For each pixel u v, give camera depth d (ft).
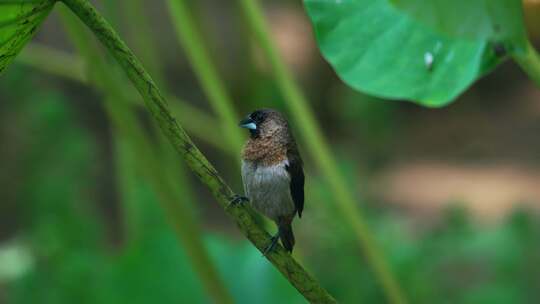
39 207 52.54
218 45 87.40
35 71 74.02
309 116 24.54
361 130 78.59
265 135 22.76
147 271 28.89
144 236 29.96
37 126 58.03
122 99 20.15
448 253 45.24
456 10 15.96
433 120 100.07
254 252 28.14
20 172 61.72
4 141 66.08
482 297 41.27
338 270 40.63
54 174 55.11
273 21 109.91
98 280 36.58
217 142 33.55
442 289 44.04
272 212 22.98
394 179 82.12
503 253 44.32
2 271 50.47
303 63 104.83
